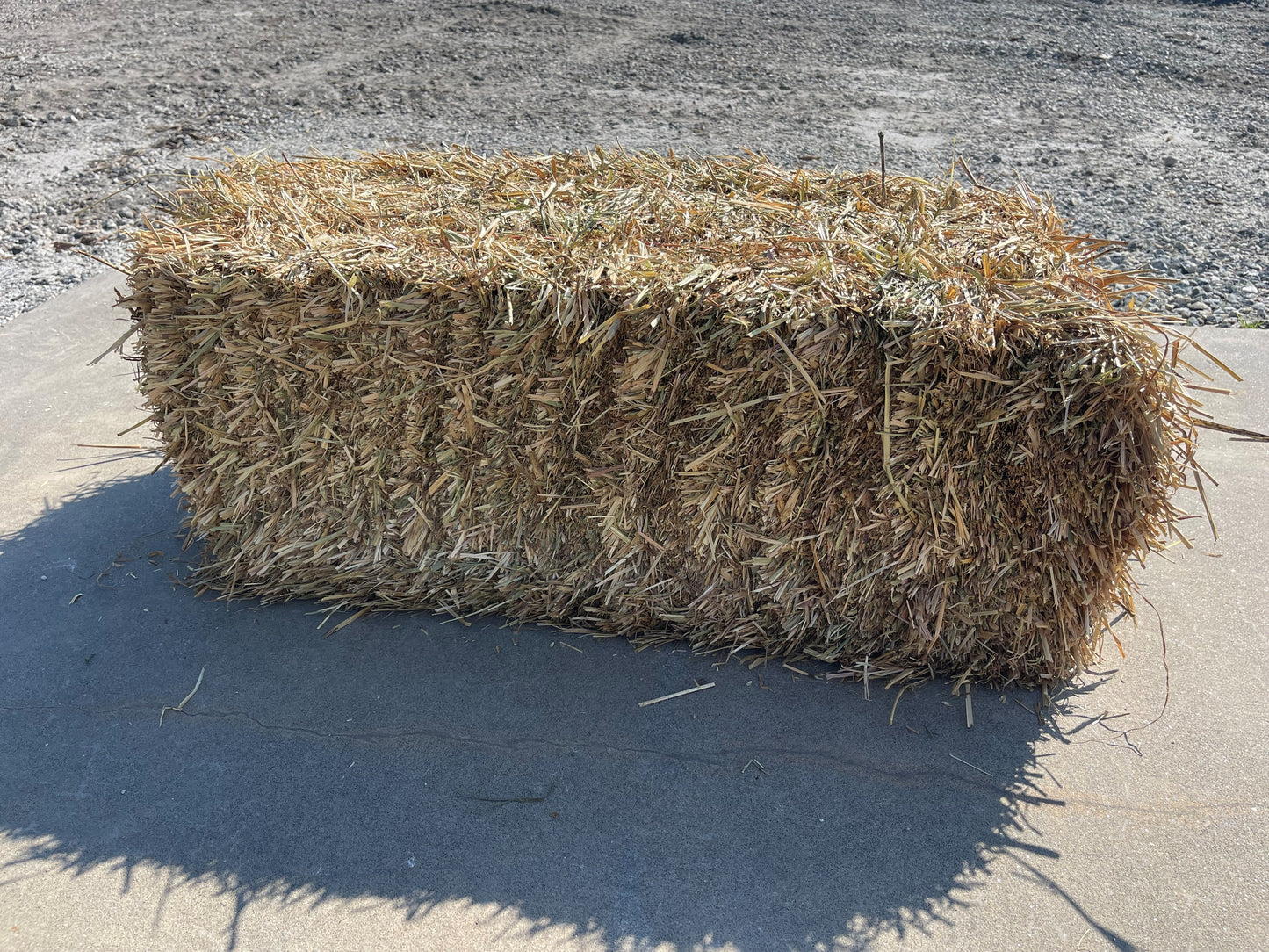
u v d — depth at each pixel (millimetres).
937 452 2352
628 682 2721
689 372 2428
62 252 5617
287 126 7730
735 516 2576
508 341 2473
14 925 2043
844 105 8211
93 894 2113
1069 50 9797
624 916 2072
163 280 2635
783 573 2619
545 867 2186
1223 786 2363
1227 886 2115
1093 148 7246
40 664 2768
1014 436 2324
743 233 2789
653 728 2566
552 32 10445
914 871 2170
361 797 2363
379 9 11492
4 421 3965
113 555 3227
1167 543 3248
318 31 10633
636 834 2266
